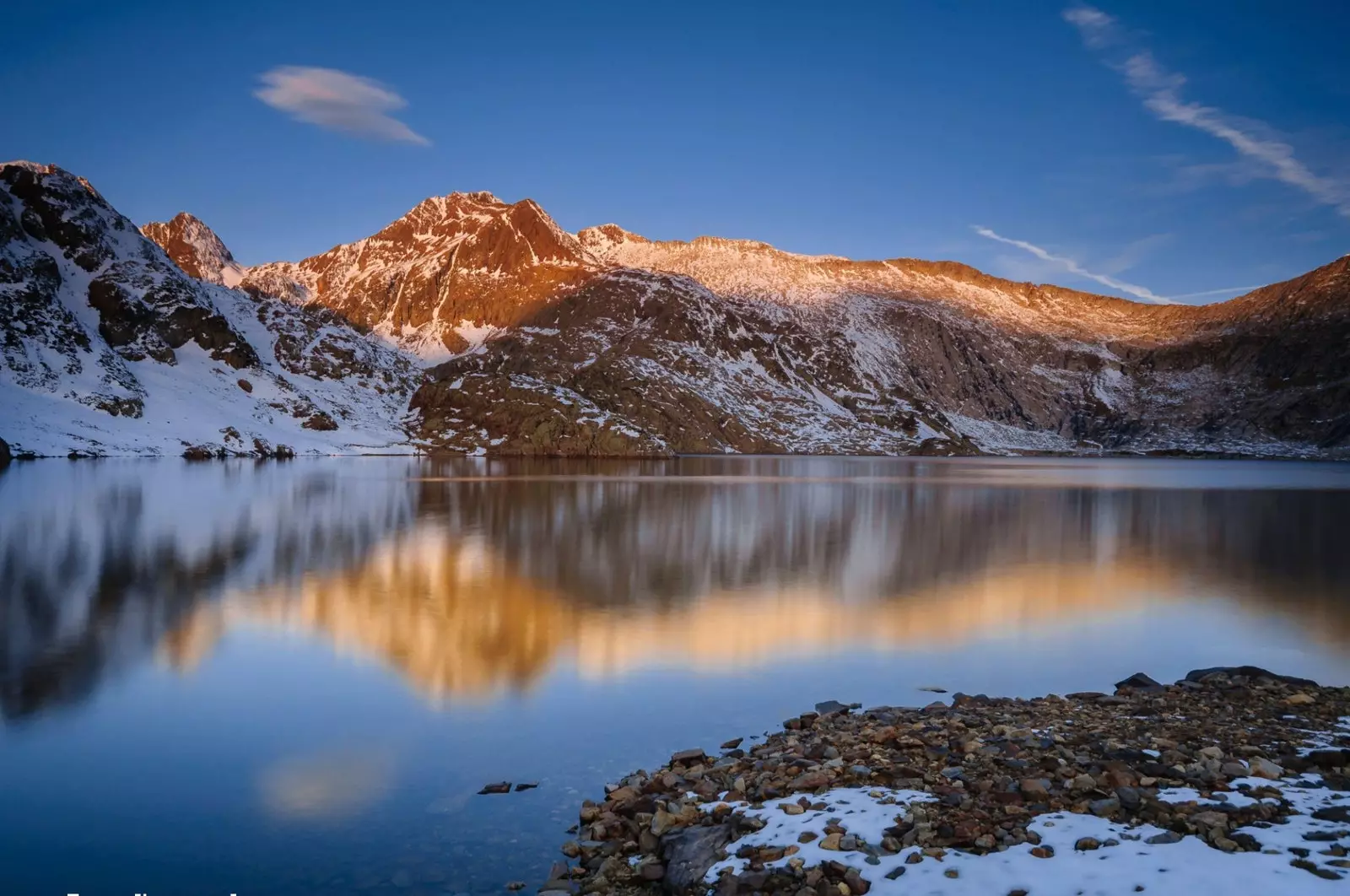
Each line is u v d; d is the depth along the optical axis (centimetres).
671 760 1516
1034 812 1134
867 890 952
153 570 3359
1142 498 8419
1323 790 1149
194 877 1123
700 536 4806
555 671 2091
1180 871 915
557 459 16025
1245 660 2269
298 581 3195
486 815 1309
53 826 1267
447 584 3209
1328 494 9056
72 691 1891
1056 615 2800
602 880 1092
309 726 1688
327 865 1155
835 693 1948
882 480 11088
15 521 4766
